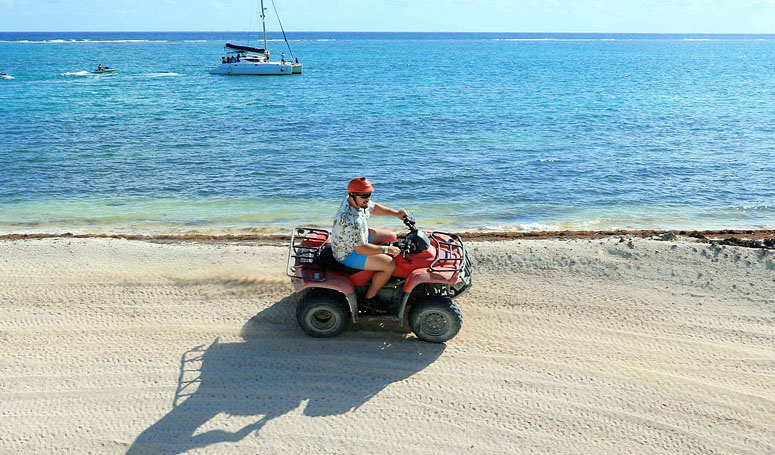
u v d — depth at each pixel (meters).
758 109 28.44
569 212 11.79
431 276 5.47
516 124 23.73
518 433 4.66
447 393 5.14
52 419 4.87
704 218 11.38
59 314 6.47
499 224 10.96
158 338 6.02
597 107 29.81
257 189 13.55
